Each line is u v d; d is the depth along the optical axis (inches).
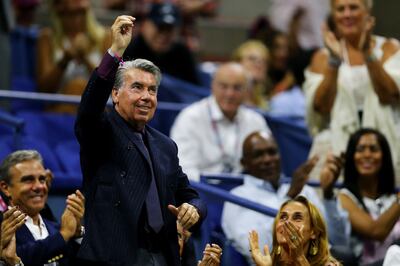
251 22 1277.1
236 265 654.5
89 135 481.7
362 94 725.3
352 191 681.0
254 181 684.7
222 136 796.6
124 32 478.3
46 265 554.3
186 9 1106.7
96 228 481.7
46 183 584.1
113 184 485.1
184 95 942.4
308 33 1082.1
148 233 485.1
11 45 944.9
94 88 474.0
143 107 490.9
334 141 723.4
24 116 831.7
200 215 500.4
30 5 1030.4
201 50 1235.9
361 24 724.0
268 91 1009.5
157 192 489.4
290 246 530.6
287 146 882.8
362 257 663.1
